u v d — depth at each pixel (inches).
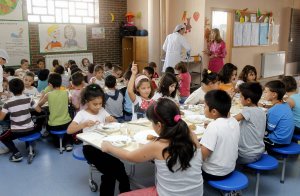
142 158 65.0
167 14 296.5
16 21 252.7
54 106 136.6
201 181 65.9
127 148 78.5
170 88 111.4
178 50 249.9
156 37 288.0
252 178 116.6
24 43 259.3
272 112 107.2
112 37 314.8
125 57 317.1
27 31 259.6
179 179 62.2
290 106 119.8
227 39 295.9
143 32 297.0
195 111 118.4
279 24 359.3
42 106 140.6
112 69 218.1
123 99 153.3
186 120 103.7
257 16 321.4
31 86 169.8
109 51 314.7
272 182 114.0
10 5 247.9
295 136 121.6
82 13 291.0
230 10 287.4
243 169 120.6
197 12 270.5
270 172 121.9
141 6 305.1
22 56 259.8
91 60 299.4
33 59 266.1
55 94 136.6
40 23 265.4
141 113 109.3
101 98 100.3
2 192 107.1
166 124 60.5
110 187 92.0
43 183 113.4
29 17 261.1
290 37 374.3
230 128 79.3
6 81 174.9
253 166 94.1
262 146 95.9
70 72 207.6
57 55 276.1
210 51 261.7
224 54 258.7
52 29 272.2
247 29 311.4
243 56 314.5
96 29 300.2
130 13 315.9
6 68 209.6
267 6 334.0
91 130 96.8
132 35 307.6
